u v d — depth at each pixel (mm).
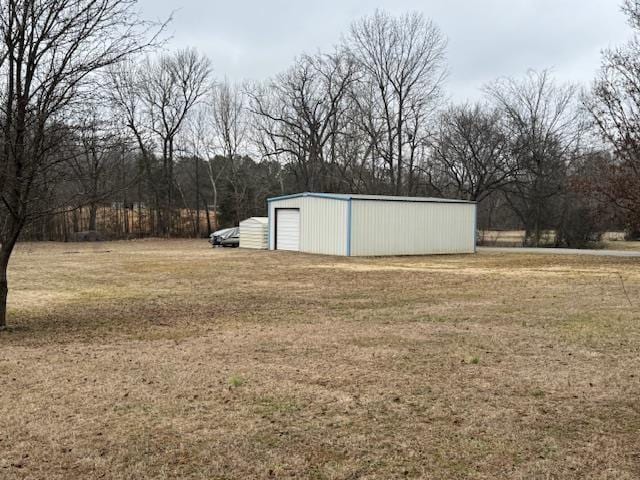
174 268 20703
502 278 17281
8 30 7973
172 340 8602
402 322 9969
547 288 14719
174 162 49375
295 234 30000
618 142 24781
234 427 5000
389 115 46125
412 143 46156
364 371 6754
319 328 9469
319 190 46625
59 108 8328
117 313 11195
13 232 9148
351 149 46531
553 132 42562
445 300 12688
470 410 5402
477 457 4387
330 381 6348
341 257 26062
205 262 23266
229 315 10906
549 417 5223
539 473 4117
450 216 29719
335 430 4926
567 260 24562
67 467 4238
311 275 18312
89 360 7301
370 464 4277
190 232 48188
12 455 4434
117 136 9219
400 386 6156
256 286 15484
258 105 52688
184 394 5895
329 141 47125
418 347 7988
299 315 10844
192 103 48094
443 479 4035
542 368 6863
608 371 6711
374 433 4859
